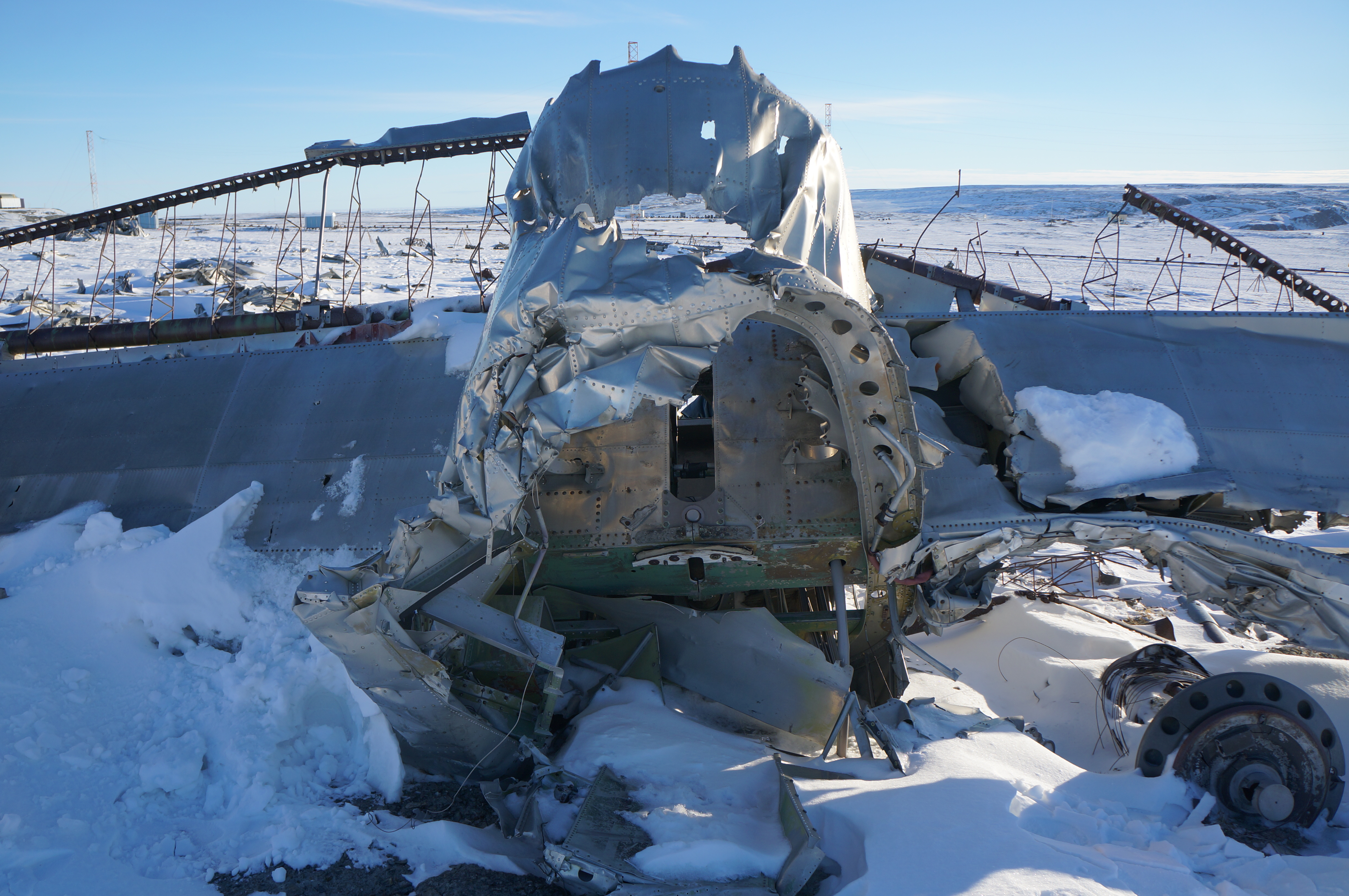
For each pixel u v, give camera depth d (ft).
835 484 22.80
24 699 20.11
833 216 20.92
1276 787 16.71
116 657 22.71
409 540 19.22
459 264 138.00
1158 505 24.14
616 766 17.37
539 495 23.07
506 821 16.53
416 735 18.44
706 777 17.02
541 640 18.34
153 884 15.23
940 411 25.71
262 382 31.32
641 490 22.97
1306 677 23.17
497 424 18.63
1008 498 23.26
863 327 19.12
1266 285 120.78
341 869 15.60
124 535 26.09
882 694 24.32
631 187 19.22
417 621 18.63
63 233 36.63
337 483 27.61
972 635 30.96
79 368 33.27
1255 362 26.32
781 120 20.39
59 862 15.70
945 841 13.79
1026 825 14.88
